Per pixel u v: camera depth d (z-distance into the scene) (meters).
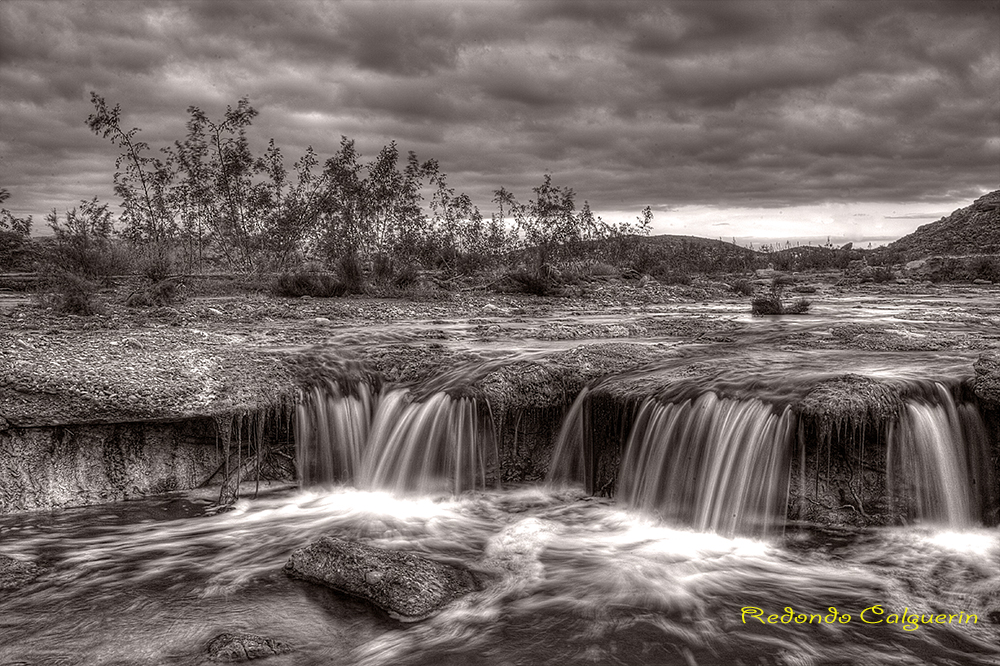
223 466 8.72
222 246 29.14
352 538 6.80
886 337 11.68
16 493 7.90
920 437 7.39
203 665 5.09
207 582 6.38
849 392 7.50
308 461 9.18
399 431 9.29
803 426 7.34
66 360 8.81
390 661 5.20
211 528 7.70
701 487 7.85
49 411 7.92
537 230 31.14
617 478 8.66
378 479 9.27
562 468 9.20
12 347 9.40
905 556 6.80
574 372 9.48
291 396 9.08
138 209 27.83
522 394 9.16
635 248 39.28
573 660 5.19
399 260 28.33
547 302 22.16
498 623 5.70
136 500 8.32
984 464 7.58
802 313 19.11
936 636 5.48
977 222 89.06
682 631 5.58
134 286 21.08
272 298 20.67
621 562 6.82
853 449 7.27
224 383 8.91
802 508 7.37
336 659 5.23
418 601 5.83
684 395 8.32
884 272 39.44
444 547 7.24
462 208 32.31
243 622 5.70
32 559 6.84
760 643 5.39
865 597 6.09
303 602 6.00
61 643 5.40
